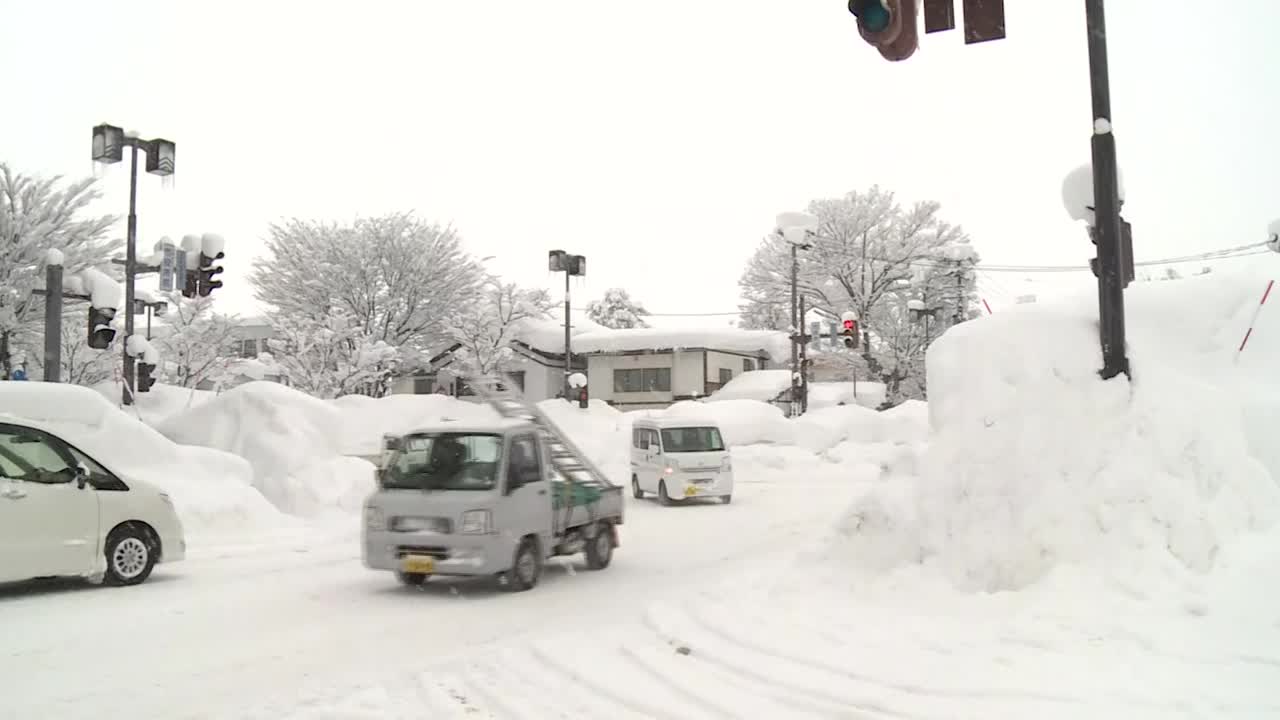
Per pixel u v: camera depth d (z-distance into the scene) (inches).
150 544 431.5
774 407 1460.4
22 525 380.2
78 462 427.2
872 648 267.7
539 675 265.9
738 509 822.5
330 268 1739.7
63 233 1043.3
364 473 743.1
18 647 303.7
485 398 516.7
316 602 386.3
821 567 366.9
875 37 252.5
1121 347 325.4
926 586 317.1
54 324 675.4
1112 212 328.8
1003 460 319.3
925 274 1962.4
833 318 2062.0
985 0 284.2
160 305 1300.4
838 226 2011.6
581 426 1365.7
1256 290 364.5
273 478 722.8
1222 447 299.4
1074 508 298.7
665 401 1872.5
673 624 321.4
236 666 280.5
